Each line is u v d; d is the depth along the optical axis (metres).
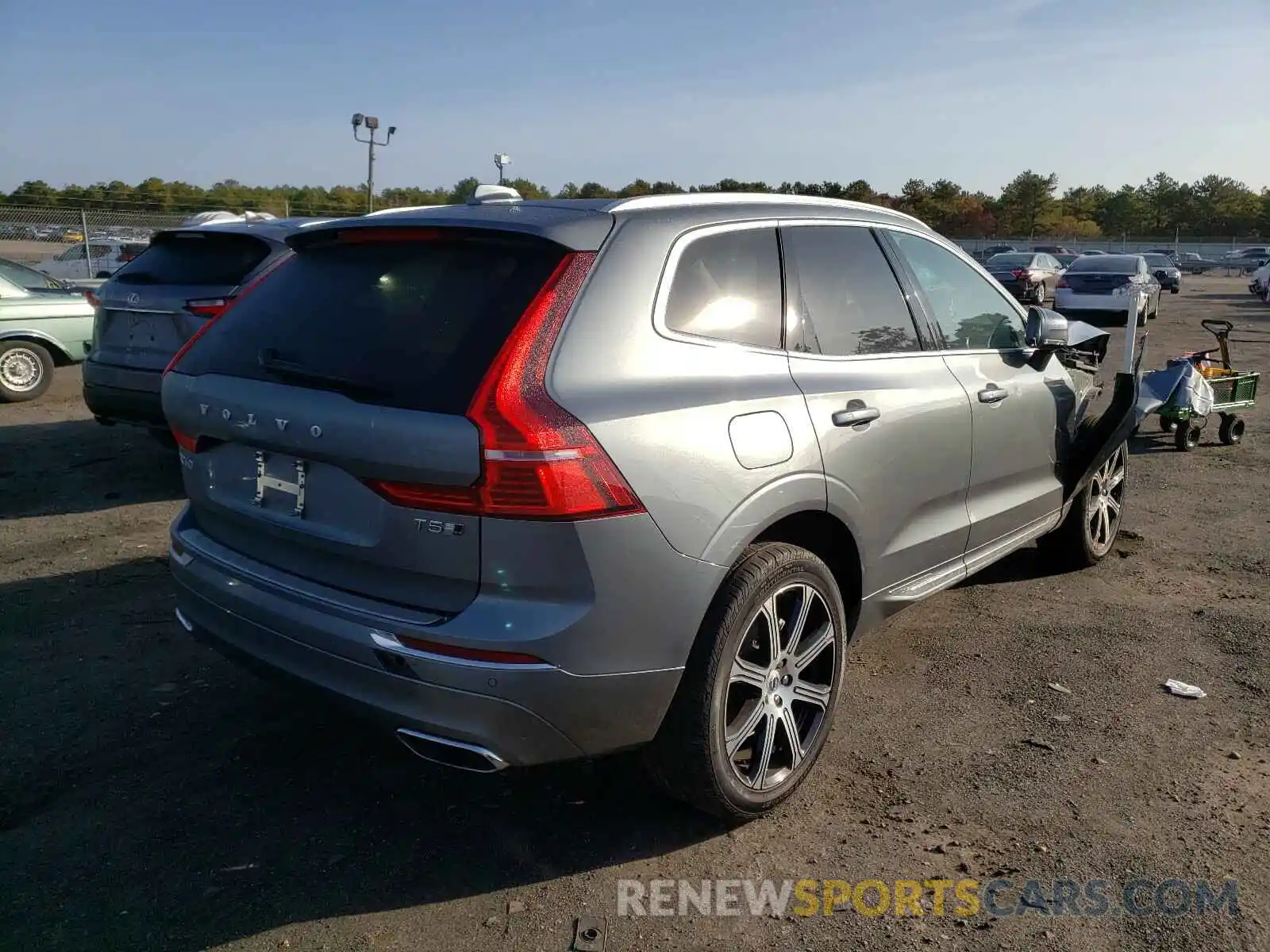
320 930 2.66
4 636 4.47
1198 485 7.57
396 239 3.08
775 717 3.12
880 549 3.61
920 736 3.71
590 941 2.63
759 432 3.00
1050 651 4.47
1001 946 2.62
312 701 2.94
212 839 3.04
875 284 3.82
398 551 2.64
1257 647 4.50
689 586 2.76
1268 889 2.84
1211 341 17.41
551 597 2.56
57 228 20.38
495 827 3.14
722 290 3.18
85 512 6.49
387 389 2.67
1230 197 94.06
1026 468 4.59
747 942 2.63
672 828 3.14
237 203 26.05
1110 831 3.11
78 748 3.55
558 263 2.80
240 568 3.07
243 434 2.99
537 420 2.53
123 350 6.95
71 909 2.72
